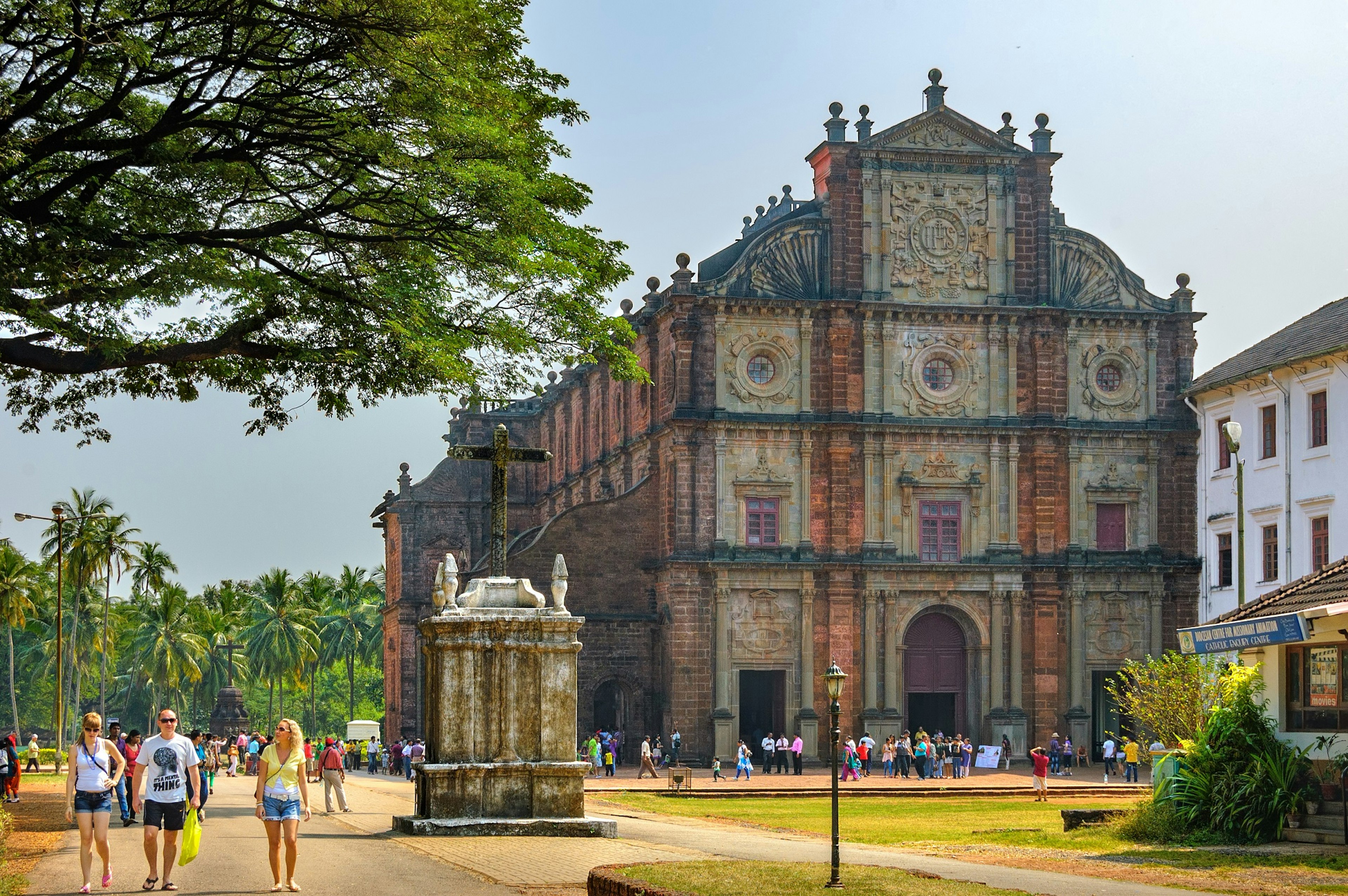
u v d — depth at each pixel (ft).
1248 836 103.09
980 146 245.86
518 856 83.41
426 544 319.68
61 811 129.70
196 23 95.09
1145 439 246.88
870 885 68.49
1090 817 118.52
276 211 111.04
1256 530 221.25
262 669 409.08
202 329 108.78
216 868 78.18
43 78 93.25
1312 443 207.00
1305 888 79.71
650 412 250.78
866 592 237.45
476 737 96.43
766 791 184.44
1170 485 247.91
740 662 234.17
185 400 114.52
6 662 435.94
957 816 145.69
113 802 123.03
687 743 231.30
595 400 291.38
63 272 94.38
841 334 239.09
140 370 112.57
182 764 71.31
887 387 240.73
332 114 102.63
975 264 245.24
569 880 73.82
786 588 236.63
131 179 102.42
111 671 437.58
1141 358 248.73
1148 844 105.19
